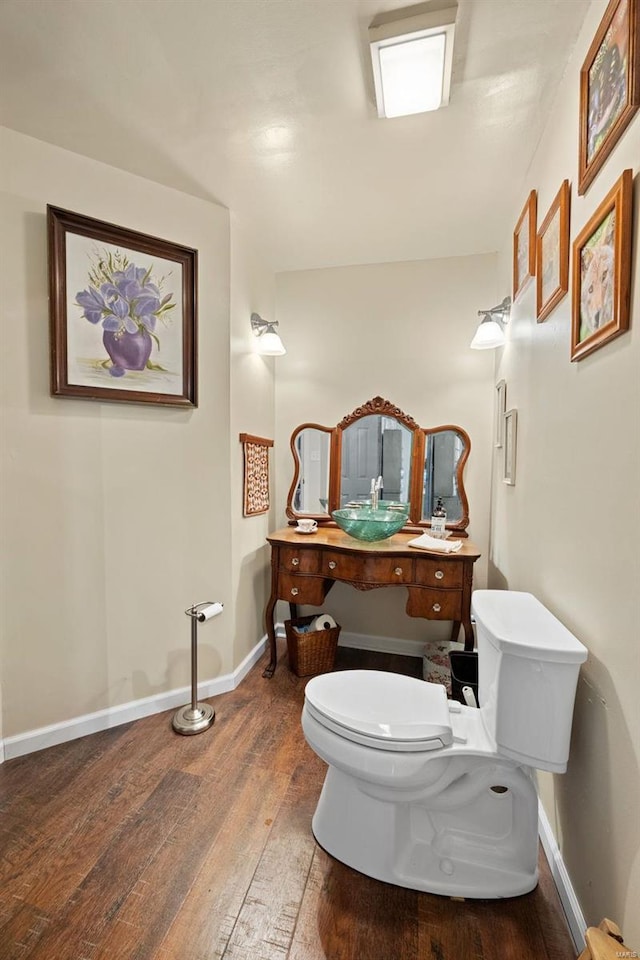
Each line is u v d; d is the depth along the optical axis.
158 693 2.05
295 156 1.73
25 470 1.73
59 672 1.82
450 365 2.60
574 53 1.23
